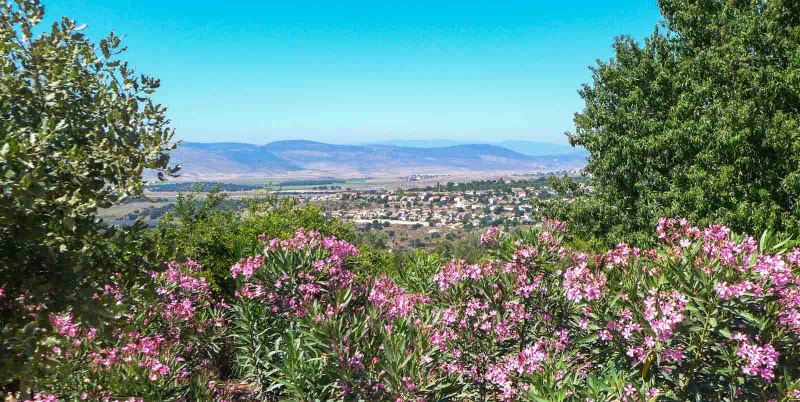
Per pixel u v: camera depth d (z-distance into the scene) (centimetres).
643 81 1845
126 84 393
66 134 349
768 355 375
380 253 1452
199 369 695
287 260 659
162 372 542
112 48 393
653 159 1688
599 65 2072
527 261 565
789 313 393
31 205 269
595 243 1822
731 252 420
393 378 441
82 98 374
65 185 323
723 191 1361
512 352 546
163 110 386
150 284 387
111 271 361
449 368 505
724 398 422
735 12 1569
